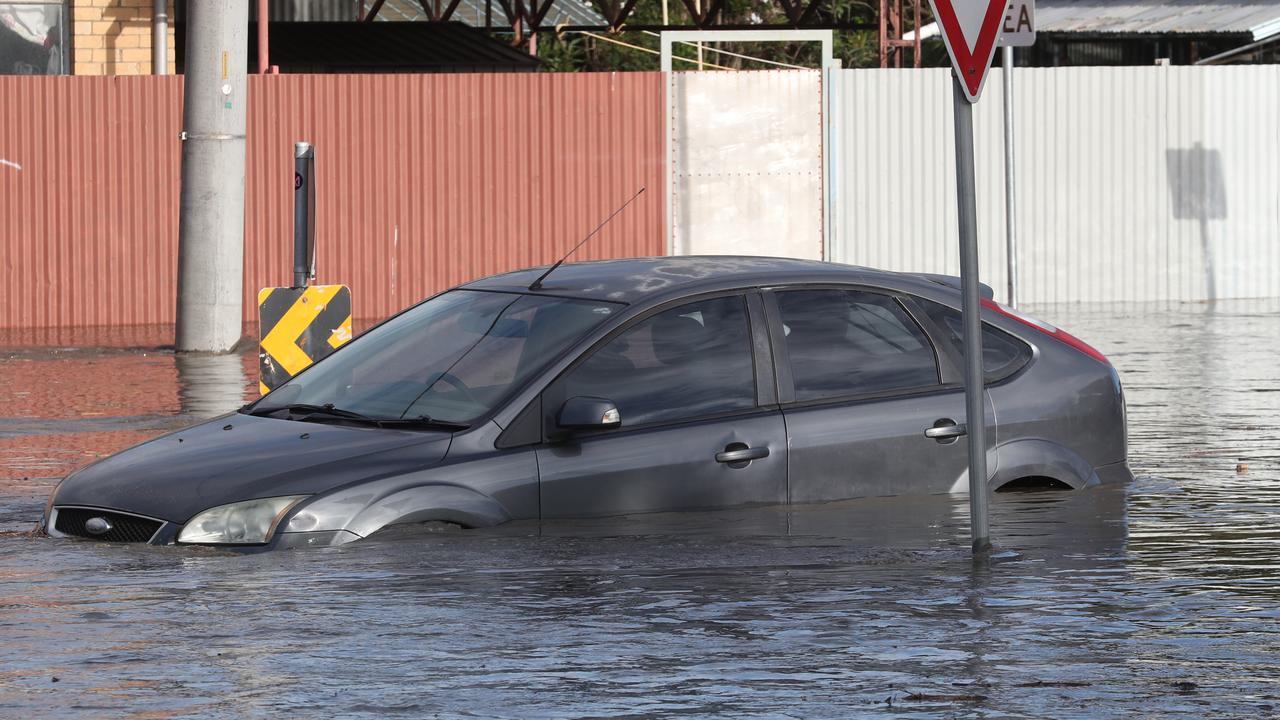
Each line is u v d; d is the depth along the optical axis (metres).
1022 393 23.50
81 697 14.66
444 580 18.67
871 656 15.90
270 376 32.91
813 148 61.41
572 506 20.78
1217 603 17.97
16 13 66.44
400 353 22.78
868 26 85.75
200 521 20.00
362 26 86.81
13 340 53.34
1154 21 85.94
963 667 15.55
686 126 60.72
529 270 24.27
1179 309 59.59
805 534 20.94
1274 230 63.53
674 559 19.72
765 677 15.22
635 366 21.53
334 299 33.06
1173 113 62.75
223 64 48.25
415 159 60.00
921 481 22.67
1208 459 28.38
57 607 17.67
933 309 23.39
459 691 14.82
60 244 58.62
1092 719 14.06
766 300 22.47
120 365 45.91
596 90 60.41
